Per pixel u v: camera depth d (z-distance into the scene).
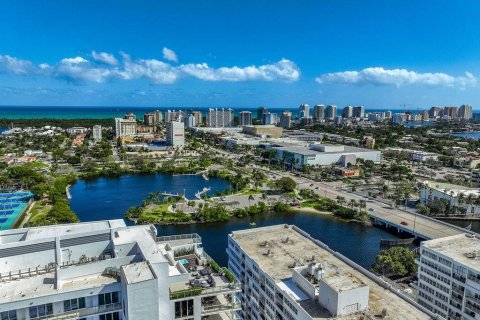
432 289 126.44
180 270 69.00
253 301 118.31
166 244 80.69
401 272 153.25
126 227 78.19
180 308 66.31
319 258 120.38
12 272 63.28
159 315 61.62
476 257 120.31
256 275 115.00
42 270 63.78
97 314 57.97
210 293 69.25
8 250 63.41
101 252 70.81
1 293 56.78
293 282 103.25
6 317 53.50
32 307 54.75
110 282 60.31
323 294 89.06
